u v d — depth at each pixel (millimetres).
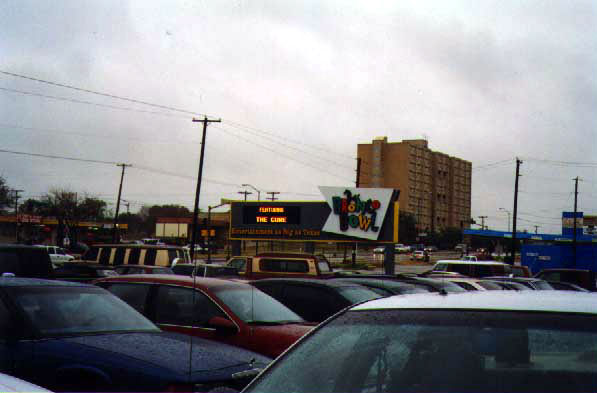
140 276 8281
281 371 2879
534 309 2820
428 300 3172
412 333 2836
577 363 2420
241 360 5473
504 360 2521
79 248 62938
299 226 42438
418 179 148125
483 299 3070
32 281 6312
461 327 2785
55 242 75375
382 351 2775
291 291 10008
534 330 2658
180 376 4848
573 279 27469
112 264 28297
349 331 3014
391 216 40500
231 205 43969
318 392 2660
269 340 7094
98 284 8289
